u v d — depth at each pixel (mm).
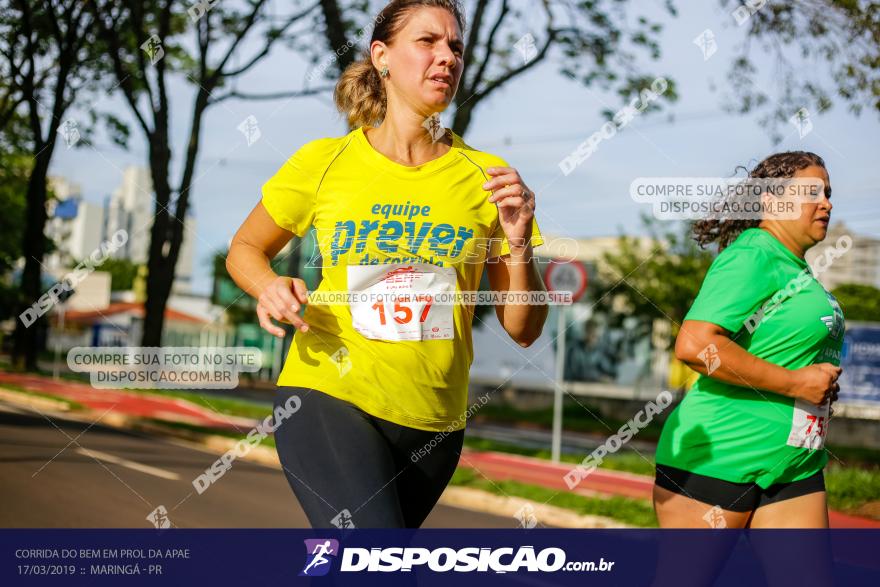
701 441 2648
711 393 2670
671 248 25422
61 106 17656
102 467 8375
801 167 2807
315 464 2084
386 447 2150
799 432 2580
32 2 16922
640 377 31656
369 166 2266
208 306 51438
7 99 20297
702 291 2688
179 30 16859
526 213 2086
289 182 2287
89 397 19047
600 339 32938
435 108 2254
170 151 18984
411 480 2258
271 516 6207
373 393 2156
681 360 2662
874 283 21047
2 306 27297
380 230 2229
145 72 17578
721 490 2625
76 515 5777
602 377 32844
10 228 30531
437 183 2246
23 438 10375
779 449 2582
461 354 2270
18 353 26672
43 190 24438
